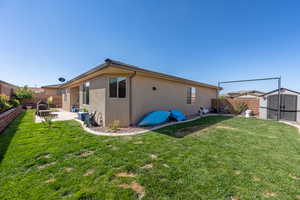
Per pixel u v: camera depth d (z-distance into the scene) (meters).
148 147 4.33
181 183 2.57
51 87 19.67
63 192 2.28
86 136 5.41
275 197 2.22
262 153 3.94
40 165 3.15
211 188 2.43
